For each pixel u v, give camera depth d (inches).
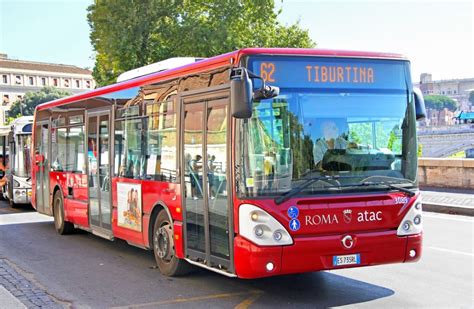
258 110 280.8
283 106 285.0
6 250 478.3
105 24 1275.8
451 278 344.8
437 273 357.4
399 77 308.3
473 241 466.3
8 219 698.8
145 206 388.2
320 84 292.0
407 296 306.5
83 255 450.9
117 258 435.8
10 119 4003.4
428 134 4581.7
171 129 355.3
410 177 303.0
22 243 514.3
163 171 363.9
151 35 1291.8
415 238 299.6
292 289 325.7
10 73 6343.5
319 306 291.1
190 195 332.5
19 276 372.2
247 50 286.2
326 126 289.6
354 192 289.1
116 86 441.1
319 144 287.1
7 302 302.0
